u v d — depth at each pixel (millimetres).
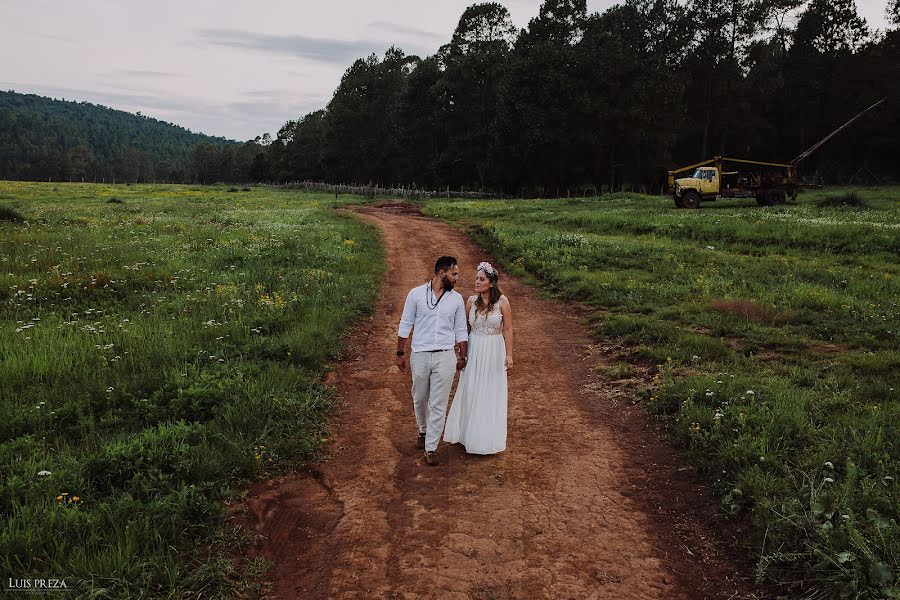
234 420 5594
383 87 74812
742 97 54375
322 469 5227
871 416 5445
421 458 5445
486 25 56344
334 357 8219
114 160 199750
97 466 4547
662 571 3916
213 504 4309
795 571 3730
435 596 3627
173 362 6988
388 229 24500
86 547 3746
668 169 52188
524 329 10078
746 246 17484
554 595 3660
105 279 11125
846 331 8672
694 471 5062
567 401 6883
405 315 5328
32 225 19938
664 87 45312
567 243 17750
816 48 56875
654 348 8188
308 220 25875
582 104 44062
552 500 4746
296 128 111125
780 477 4590
